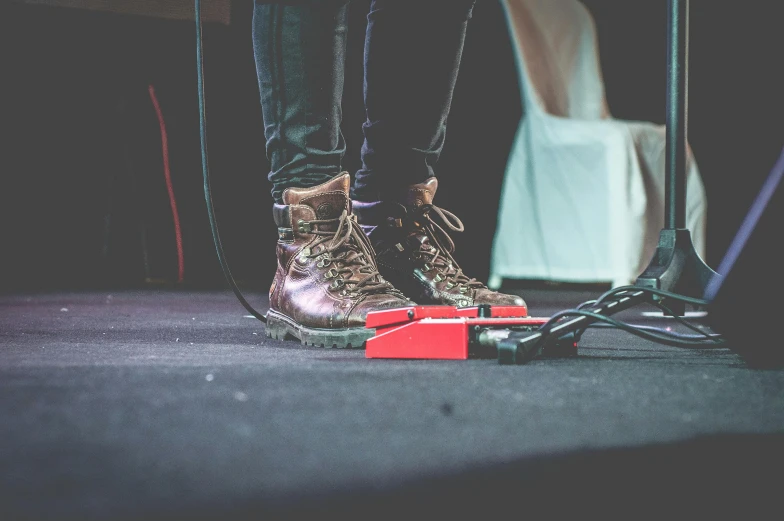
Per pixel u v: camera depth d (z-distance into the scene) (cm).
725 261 98
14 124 315
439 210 150
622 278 287
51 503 43
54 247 321
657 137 296
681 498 47
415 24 139
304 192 133
